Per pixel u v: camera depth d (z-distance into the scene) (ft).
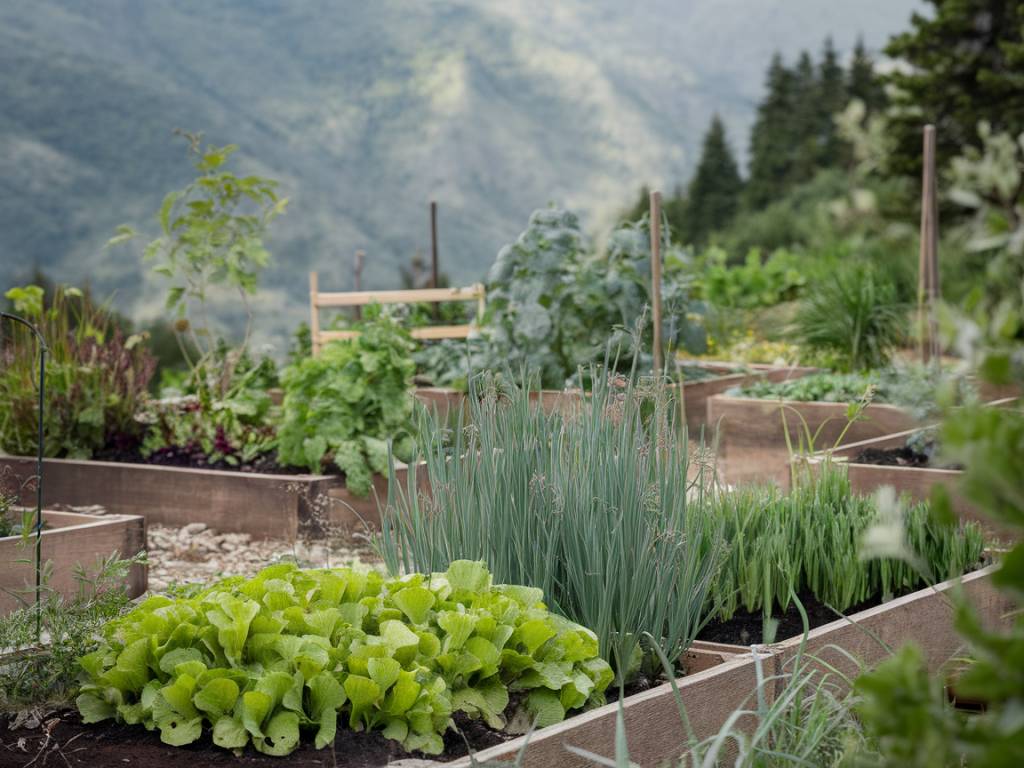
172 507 20.48
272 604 9.54
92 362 23.34
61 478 21.61
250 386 24.73
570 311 28.43
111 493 21.09
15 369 22.97
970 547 13.64
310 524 19.39
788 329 36.50
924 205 27.14
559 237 29.19
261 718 8.39
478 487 11.10
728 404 25.44
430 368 32.94
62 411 22.72
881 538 4.88
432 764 7.98
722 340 41.01
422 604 9.48
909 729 4.23
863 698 9.10
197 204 24.35
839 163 109.91
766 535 12.46
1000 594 12.75
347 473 20.24
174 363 72.13
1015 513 4.09
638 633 10.30
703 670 10.69
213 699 8.54
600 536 10.39
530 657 9.18
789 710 9.36
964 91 66.44
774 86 130.11
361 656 8.73
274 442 22.09
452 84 275.80
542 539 10.77
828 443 24.18
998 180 5.08
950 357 26.30
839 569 12.43
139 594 15.93
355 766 8.09
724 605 12.17
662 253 30.25
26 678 9.64
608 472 10.55
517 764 7.52
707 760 7.25
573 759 8.36
